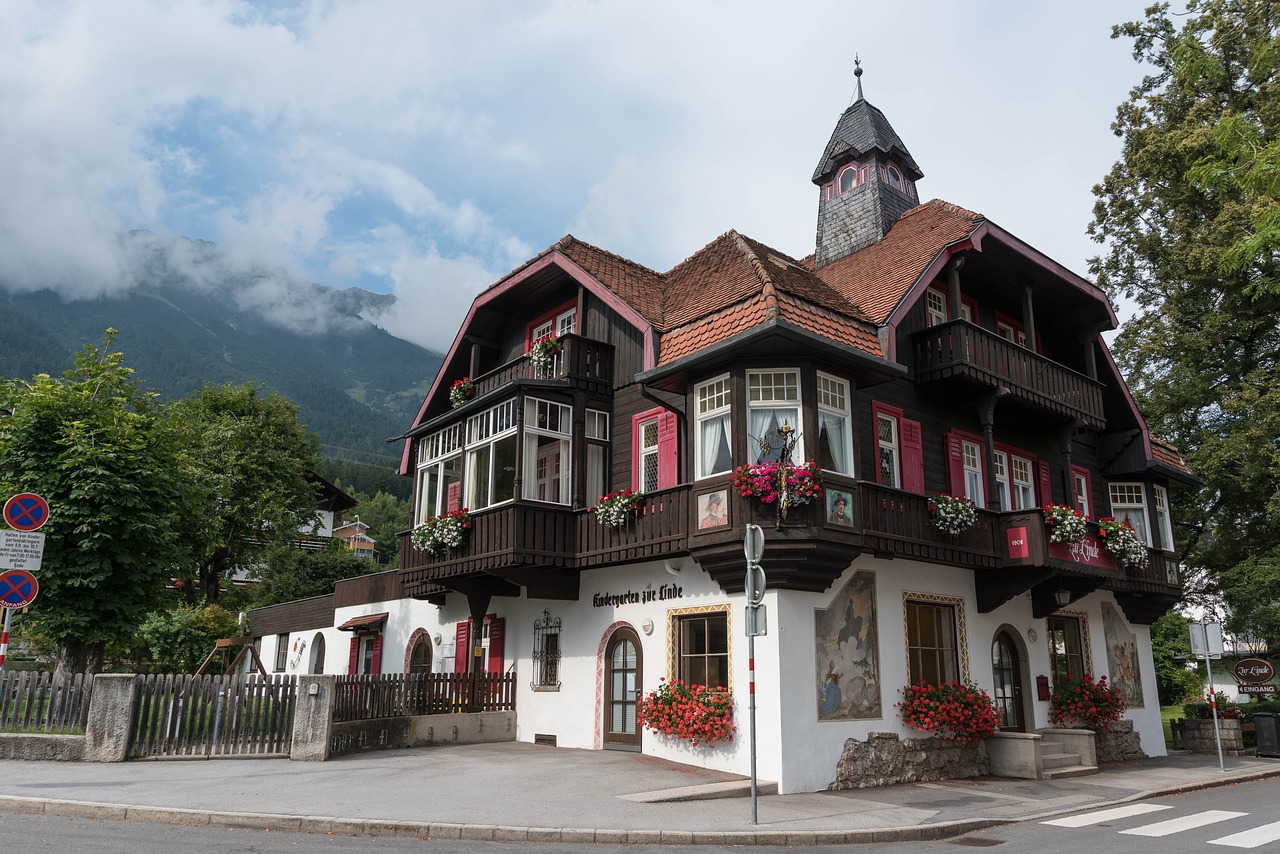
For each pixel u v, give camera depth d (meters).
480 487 17.36
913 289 15.79
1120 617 20.83
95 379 17.27
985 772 15.74
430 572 18.03
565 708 16.83
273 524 34.94
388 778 11.98
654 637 15.31
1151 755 20.30
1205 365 26.80
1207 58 14.38
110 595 15.90
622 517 15.34
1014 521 16.31
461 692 17.23
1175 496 26.89
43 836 8.20
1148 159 26.77
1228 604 26.12
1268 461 23.53
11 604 11.30
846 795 12.73
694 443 14.59
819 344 13.63
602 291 17.17
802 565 13.24
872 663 14.48
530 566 16.42
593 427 17.09
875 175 21.52
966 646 16.25
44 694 13.27
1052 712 17.89
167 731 13.20
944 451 17.25
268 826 9.14
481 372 21.72
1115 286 29.08
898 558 15.34
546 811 10.08
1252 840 9.47
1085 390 19.22
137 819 9.27
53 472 15.87
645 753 14.95
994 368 16.78
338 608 26.52
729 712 13.63
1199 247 25.02
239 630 25.84
